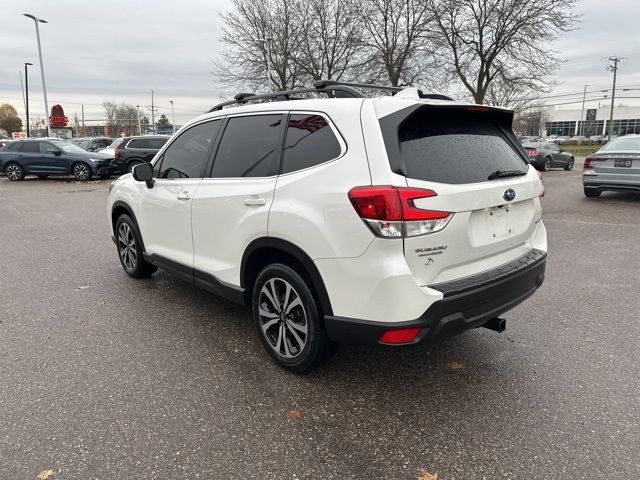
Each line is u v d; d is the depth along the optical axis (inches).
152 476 91.1
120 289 200.1
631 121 3944.4
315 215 110.3
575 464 94.1
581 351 142.1
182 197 156.8
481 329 158.6
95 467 93.4
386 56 944.9
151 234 181.9
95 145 1019.9
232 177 139.6
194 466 93.9
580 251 261.9
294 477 91.3
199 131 160.2
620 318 166.9
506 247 122.2
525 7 841.5
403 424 107.3
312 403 115.4
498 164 123.3
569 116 4234.7
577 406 113.8
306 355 121.7
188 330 157.9
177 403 115.3
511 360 136.8
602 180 431.5
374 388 122.3
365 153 104.8
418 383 124.6
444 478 91.0
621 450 98.0
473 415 110.5
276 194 121.2
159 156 179.2
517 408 113.2
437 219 101.7
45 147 741.9
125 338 151.7
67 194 569.3
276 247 121.0
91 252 267.3
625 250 263.1
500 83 979.3
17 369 131.2
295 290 120.2
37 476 90.8
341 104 114.0
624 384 123.4
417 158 105.1
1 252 269.0
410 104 106.4
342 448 99.4
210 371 130.6
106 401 116.0
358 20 951.6
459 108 115.0
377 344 105.3
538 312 172.9
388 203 98.5
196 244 154.3
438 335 104.0
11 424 106.4
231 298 142.6
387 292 100.4
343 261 105.7
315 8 966.4
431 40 912.3
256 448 99.3
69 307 179.0
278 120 130.0
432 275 104.1
